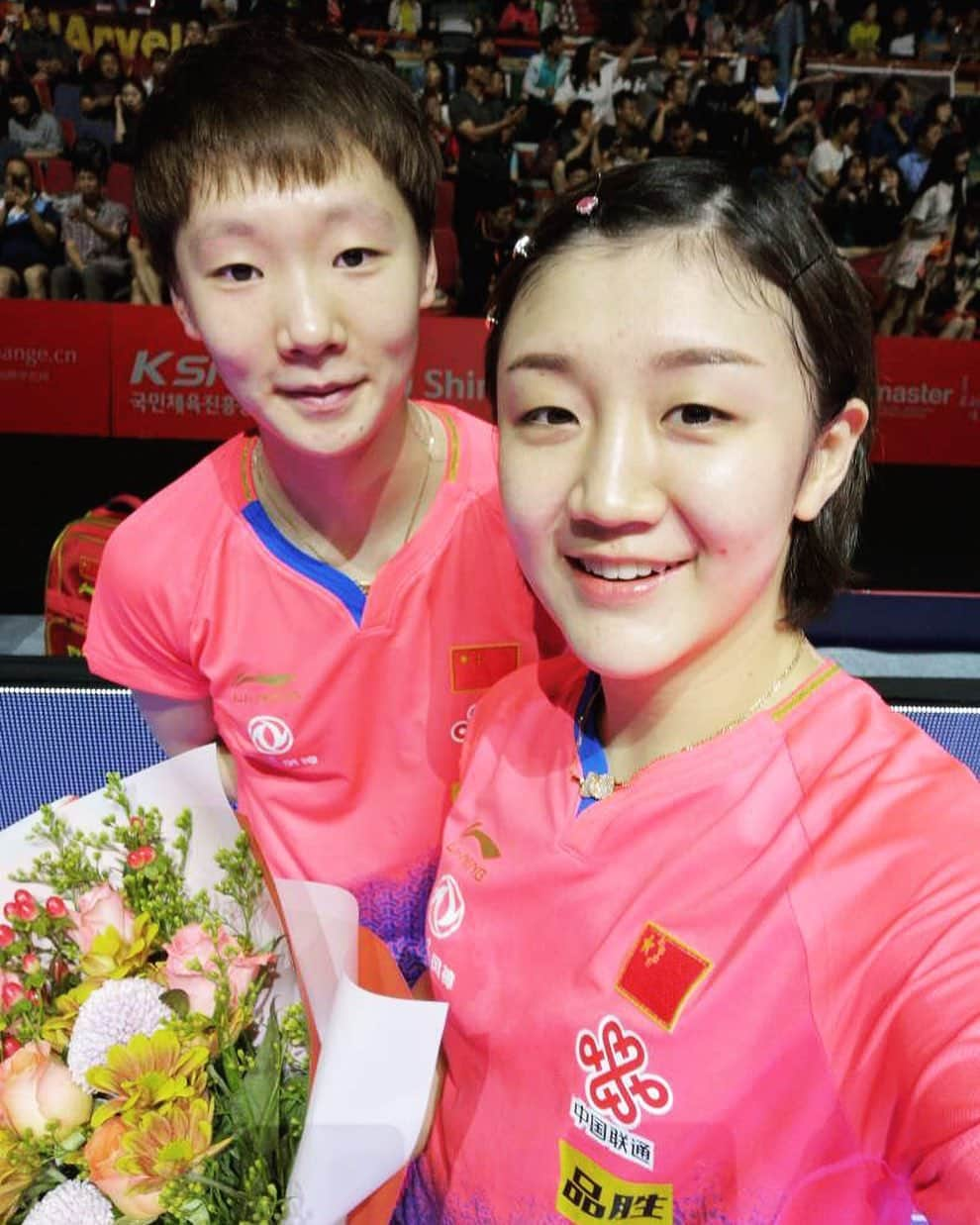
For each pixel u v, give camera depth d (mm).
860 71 4727
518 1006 751
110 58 4508
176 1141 713
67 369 4508
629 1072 687
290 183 812
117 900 840
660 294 592
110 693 1416
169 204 851
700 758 708
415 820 1135
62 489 4258
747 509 612
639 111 4770
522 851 783
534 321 633
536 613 1099
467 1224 795
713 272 596
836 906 628
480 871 808
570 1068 717
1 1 4418
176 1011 801
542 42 4641
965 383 4672
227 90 825
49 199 4648
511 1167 756
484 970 782
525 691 878
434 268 979
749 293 598
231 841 890
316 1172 741
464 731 1111
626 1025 689
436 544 1069
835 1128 625
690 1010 665
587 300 607
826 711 706
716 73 4727
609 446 614
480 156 4707
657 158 652
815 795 667
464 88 4664
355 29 4625
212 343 882
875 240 4895
